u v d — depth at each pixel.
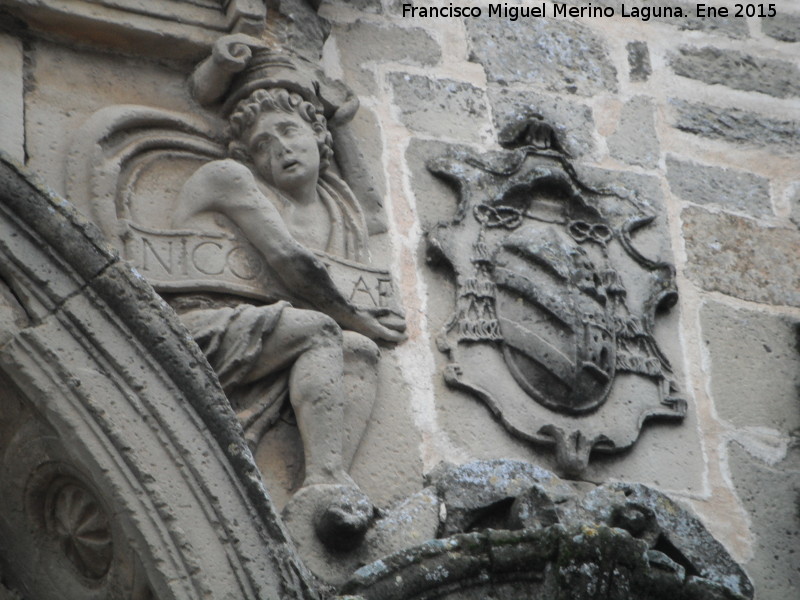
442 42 18.22
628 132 18.45
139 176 15.59
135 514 13.02
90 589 13.76
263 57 16.38
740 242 18.02
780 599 15.53
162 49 16.44
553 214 17.23
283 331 14.75
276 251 15.19
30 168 15.23
